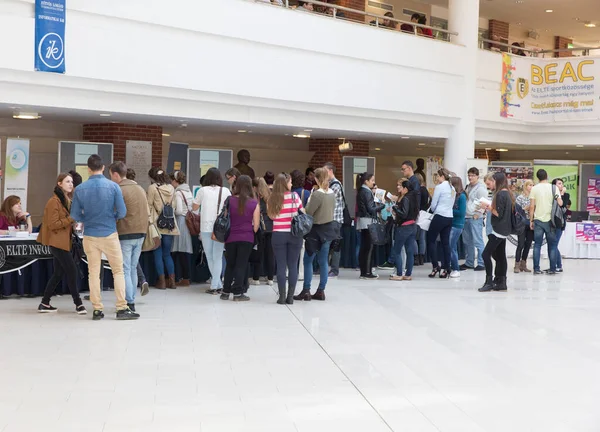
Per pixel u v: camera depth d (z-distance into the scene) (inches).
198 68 528.4
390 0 887.7
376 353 322.3
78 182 455.8
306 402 250.4
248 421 229.1
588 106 780.0
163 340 335.0
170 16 506.6
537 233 611.5
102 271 462.0
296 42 588.7
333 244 459.8
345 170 730.8
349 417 236.2
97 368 285.7
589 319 412.8
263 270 514.9
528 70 805.9
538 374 296.0
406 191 542.9
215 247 458.6
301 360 306.3
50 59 436.1
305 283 450.9
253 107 578.9
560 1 923.4
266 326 371.6
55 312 393.4
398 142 863.1
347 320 392.2
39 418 227.8
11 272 429.1
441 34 913.5
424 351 328.8
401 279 550.9
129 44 489.4
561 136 818.2
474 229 622.8
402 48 679.7
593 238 745.0
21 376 273.1
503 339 358.0
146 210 394.9
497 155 1071.6
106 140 630.5
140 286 452.1
